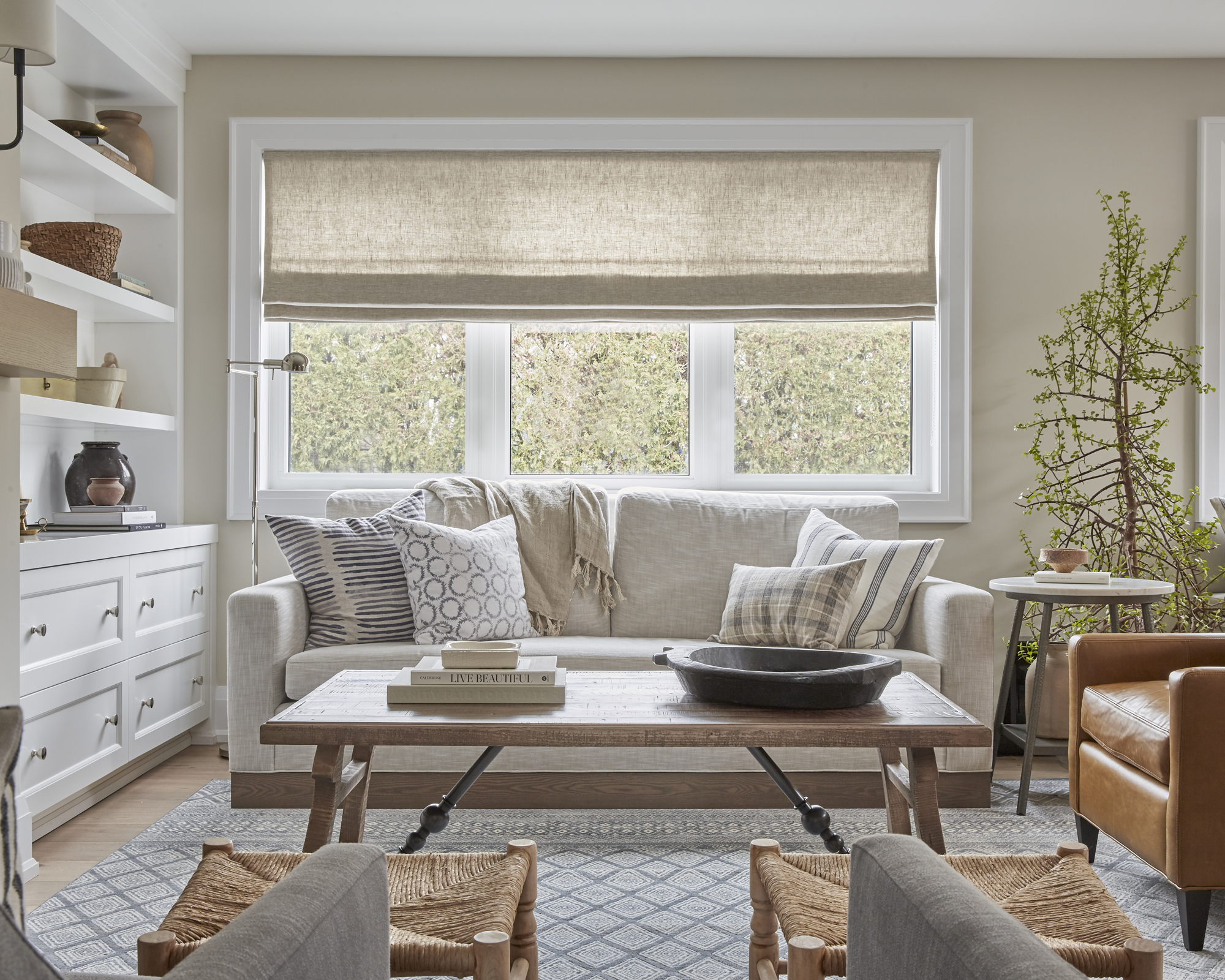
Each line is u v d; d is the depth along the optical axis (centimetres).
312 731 165
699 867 240
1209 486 378
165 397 371
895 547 305
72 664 265
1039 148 380
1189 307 380
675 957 193
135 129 354
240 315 376
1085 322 350
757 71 378
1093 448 377
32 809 244
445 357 386
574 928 206
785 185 377
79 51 323
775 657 194
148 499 369
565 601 330
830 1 334
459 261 378
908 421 385
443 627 298
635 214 377
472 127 376
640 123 376
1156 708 207
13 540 226
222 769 329
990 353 380
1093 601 287
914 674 279
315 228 377
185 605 343
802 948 109
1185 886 191
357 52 374
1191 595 342
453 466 385
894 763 201
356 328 385
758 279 377
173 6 337
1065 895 125
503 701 180
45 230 313
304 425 385
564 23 350
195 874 130
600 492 351
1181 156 381
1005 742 348
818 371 386
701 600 334
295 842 254
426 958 114
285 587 297
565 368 387
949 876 80
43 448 331
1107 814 223
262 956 64
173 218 371
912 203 377
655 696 188
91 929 204
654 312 378
